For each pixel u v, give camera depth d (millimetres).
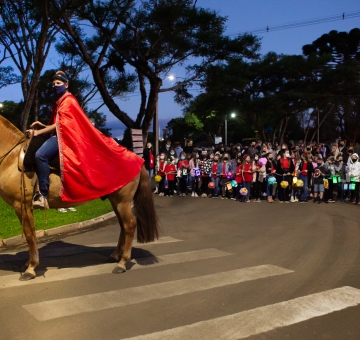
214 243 8031
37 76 15500
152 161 18250
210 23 16859
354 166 14344
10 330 4066
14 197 5586
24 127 15727
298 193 15430
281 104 32031
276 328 4191
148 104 18188
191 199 15617
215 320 4355
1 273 5945
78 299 4914
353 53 39656
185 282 5602
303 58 33906
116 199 6125
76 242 8148
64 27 15711
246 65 21703
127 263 6520
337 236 8688
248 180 14883
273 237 8586
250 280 5715
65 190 5598
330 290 5332
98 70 17344
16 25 16453
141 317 4414
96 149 5770
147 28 16688
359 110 43281
